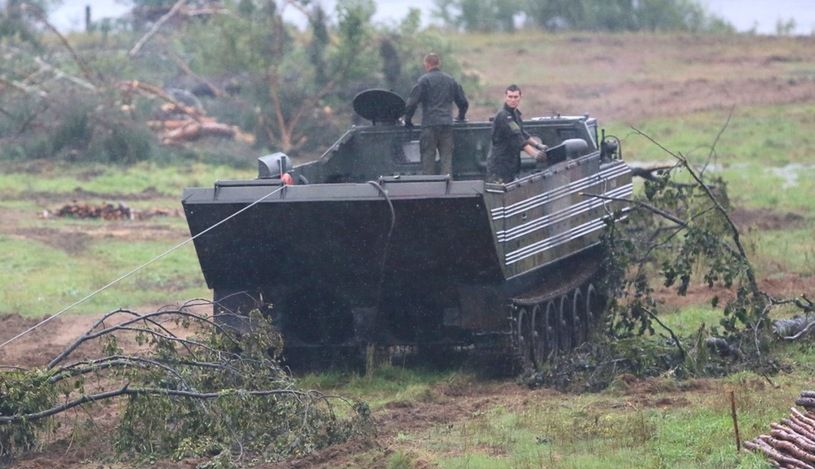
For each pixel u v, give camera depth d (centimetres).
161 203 10788
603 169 5666
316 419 3981
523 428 4084
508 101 5406
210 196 4697
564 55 19550
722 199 6191
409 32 14012
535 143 5397
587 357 4875
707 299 6438
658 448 3738
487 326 4816
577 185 5366
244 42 13425
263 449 3894
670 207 5700
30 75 14012
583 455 3700
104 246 8700
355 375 4988
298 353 5247
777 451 3503
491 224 4569
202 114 14400
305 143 13475
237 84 14775
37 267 7969
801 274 6938
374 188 4572
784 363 4909
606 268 5459
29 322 6438
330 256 4788
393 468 3666
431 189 4525
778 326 5269
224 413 3878
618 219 5606
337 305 5031
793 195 9956
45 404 3916
